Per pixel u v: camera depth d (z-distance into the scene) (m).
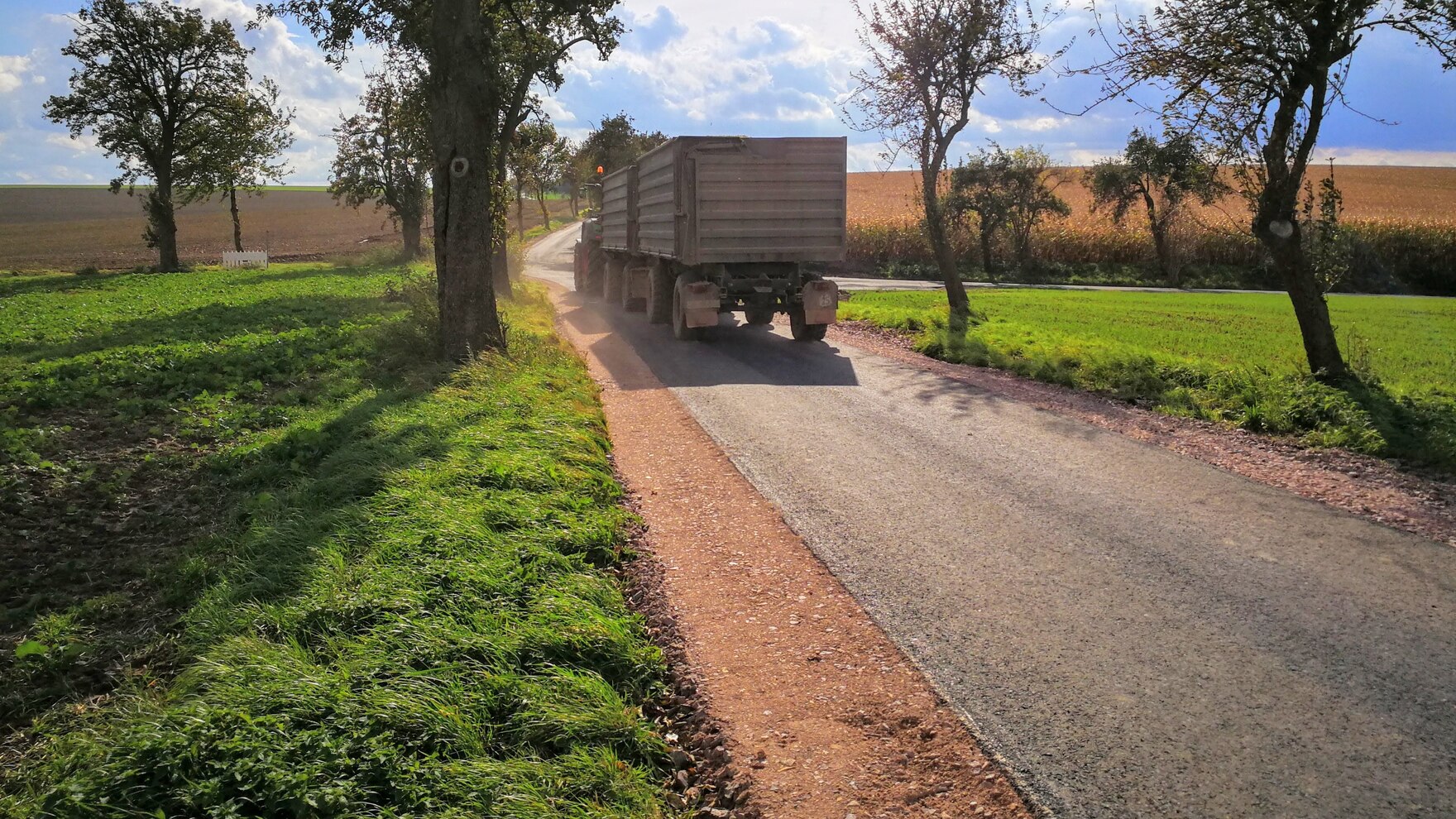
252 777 2.99
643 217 19.61
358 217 103.19
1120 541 5.98
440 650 3.88
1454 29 10.57
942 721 3.78
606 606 4.75
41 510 6.57
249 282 35.22
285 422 9.60
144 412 10.23
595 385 11.77
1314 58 11.14
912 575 5.41
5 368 13.27
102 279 40.34
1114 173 48.53
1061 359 13.46
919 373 13.15
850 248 54.53
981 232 49.38
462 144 12.32
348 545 5.18
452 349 12.58
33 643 4.21
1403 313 29.30
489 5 16.06
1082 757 3.50
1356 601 4.98
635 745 3.60
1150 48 12.05
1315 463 8.12
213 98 46.56
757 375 12.99
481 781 3.07
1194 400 10.70
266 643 3.96
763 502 6.91
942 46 18.88
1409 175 102.75
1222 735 3.63
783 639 4.60
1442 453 8.08
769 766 3.53
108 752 3.14
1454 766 3.40
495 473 6.55
